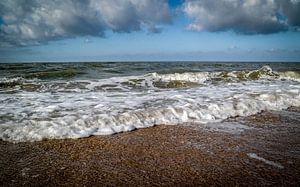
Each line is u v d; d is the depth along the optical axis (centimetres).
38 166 413
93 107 743
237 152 477
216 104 788
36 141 514
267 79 1678
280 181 373
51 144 502
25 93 1037
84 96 959
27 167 410
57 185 359
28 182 366
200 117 692
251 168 413
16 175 385
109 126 598
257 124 659
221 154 466
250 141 536
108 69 2375
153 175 388
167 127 616
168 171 401
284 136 573
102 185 360
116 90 1142
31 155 454
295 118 727
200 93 1020
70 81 1358
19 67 2520
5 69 2236
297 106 870
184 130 597
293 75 1856
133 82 1374
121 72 2069
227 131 597
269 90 1081
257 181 372
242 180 375
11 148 480
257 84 1394
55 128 564
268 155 466
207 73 1761
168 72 2092
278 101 896
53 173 392
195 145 508
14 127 561
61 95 984
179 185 362
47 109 718
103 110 702
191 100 848
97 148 488
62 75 1741
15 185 358
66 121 602
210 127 623
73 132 555
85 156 452
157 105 767
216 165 422
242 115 734
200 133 579
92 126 591
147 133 573
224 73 1780
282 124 665
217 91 1084
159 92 1073
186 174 392
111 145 502
